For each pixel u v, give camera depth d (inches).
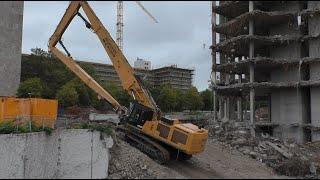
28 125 1293.1
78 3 1267.2
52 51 1316.4
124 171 1100.5
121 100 2819.9
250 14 1999.3
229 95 2428.6
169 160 1199.6
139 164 1114.7
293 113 2021.4
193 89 4520.2
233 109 2492.6
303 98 2027.6
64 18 1288.1
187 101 4097.0
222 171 1154.7
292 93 2034.9
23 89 2827.3
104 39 1262.3
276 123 2050.9
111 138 1159.6
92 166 1144.2
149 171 1074.1
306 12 1966.0
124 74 1250.6
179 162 1218.6
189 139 1111.0
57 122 1578.5
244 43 2102.6
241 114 2496.3
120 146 1219.9
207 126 1962.4
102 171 1120.2
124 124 1263.5
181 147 1122.0
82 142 1178.0
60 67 3597.4
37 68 3442.4
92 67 4121.6
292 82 1978.3
